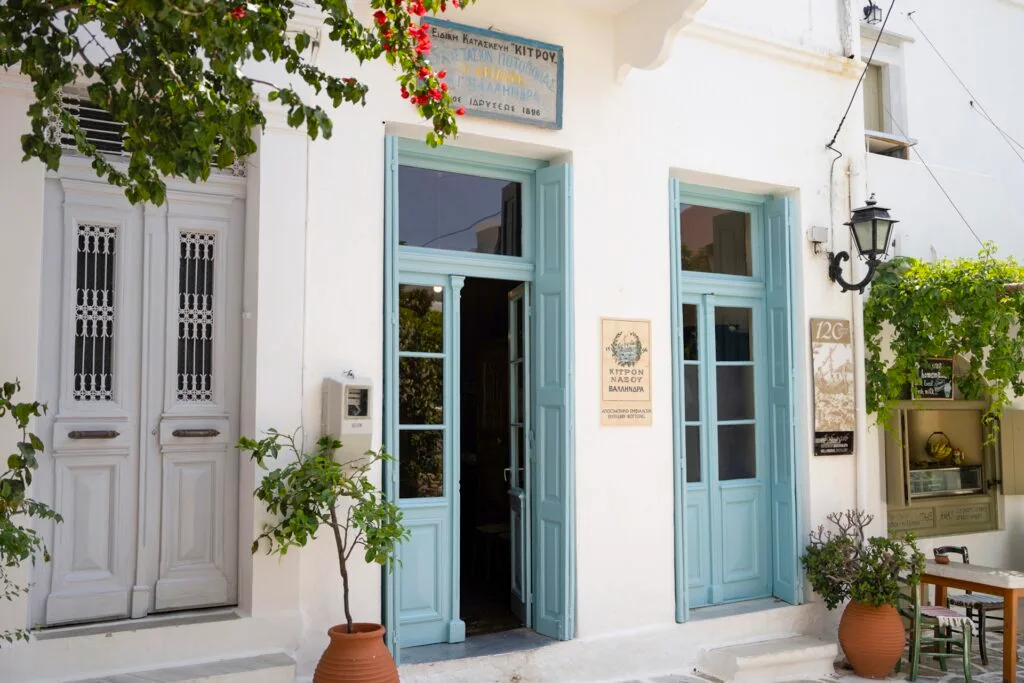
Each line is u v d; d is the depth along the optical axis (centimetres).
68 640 416
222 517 477
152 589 459
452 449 553
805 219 686
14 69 418
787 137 683
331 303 489
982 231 840
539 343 582
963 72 890
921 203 801
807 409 672
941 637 656
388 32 386
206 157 313
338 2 358
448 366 554
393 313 511
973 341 701
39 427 436
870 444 734
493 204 589
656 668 584
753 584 676
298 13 478
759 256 704
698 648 603
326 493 427
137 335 463
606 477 577
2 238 415
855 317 705
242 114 316
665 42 557
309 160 488
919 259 773
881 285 727
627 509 584
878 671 607
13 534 327
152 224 470
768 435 691
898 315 719
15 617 409
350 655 427
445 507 548
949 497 800
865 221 639
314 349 483
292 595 464
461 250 570
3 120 417
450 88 529
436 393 552
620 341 589
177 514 467
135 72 320
